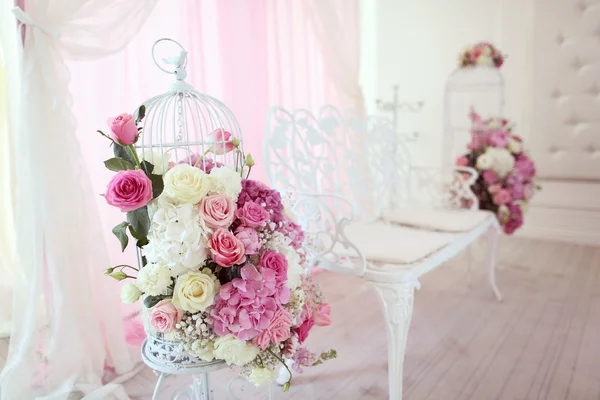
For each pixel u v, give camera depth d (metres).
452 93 3.98
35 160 1.62
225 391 1.77
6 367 1.65
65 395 1.65
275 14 2.67
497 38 3.77
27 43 1.58
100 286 1.83
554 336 2.16
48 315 1.73
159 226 1.00
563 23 3.47
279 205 1.16
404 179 2.85
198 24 2.21
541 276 2.98
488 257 2.60
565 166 3.63
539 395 1.70
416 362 1.95
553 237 3.75
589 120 3.50
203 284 0.99
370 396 1.71
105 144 1.97
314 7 2.78
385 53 4.29
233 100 2.43
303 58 2.94
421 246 1.88
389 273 1.61
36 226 1.65
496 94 3.81
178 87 1.25
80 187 1.74
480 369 1.88
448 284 2.87
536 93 3.66
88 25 1.68
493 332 2.21
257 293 1.00
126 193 0.95
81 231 1.75
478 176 2.91
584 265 3.16
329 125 2.31
